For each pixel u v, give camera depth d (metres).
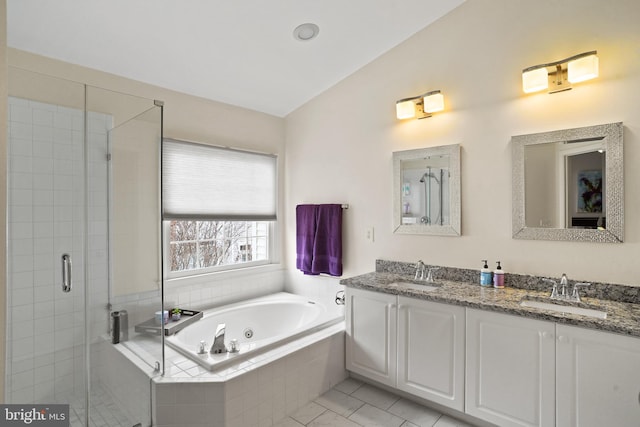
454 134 2.66
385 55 3.02
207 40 2.47
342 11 2.41
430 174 2.77
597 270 2.11
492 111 2.49
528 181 2.33
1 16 1.27
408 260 2.92
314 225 3.43
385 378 2.51
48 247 1.80
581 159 2.14
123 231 2.07
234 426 2.03
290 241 3.79
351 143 3.26
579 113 2.16
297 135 3.71
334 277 3.38
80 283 1.91
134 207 2.12
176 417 2.00
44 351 1.79
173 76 2.81
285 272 3.82
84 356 1.92
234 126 3.40
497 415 2.02
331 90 3.40
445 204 2.70
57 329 1.84
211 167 3.20
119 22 2.18
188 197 3.04
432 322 2.26
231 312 3.14
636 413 1.61
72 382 1.88
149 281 2.18
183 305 3.03
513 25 2.40
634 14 1.99
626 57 2.01
